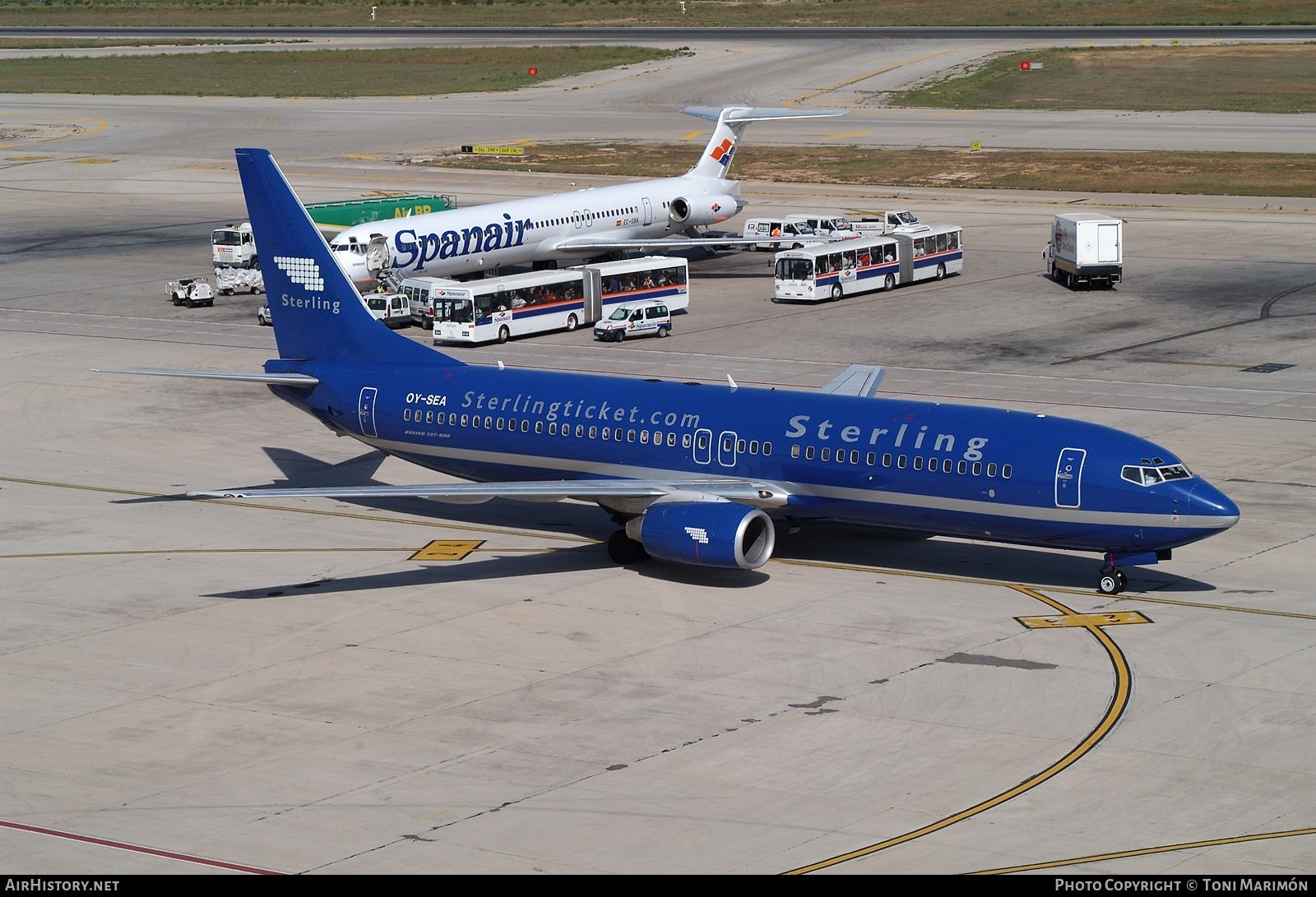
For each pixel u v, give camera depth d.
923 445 123.56
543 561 135.75
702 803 85.38
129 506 154.00
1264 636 112.12
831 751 92.44
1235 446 168.50
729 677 105.69
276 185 149.25
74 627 118.06
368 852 79.81
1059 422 122.50
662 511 126.38
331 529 146.75
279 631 117.00
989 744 93.19
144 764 92.12
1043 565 132.00
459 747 94.12
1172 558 132.38
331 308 151.25
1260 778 87.56
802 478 128.00
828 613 119.25
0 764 92.38
